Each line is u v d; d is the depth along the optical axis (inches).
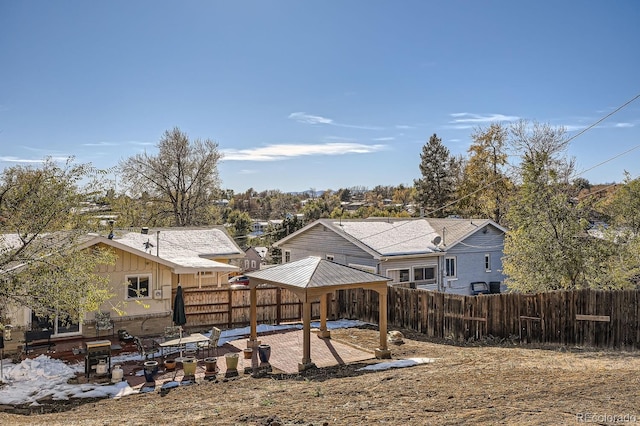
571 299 625.0
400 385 410.6
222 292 804.0
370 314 834.2
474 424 281.9
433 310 726.5
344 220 1143.0
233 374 530.9
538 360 513.7
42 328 652.7
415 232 1088.8
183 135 1681.8
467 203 1802.4
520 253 757.9
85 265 528.7
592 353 564.4
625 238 723.4
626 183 1023.6
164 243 1003.9
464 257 1053.2
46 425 333.7
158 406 413.1
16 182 485.4
